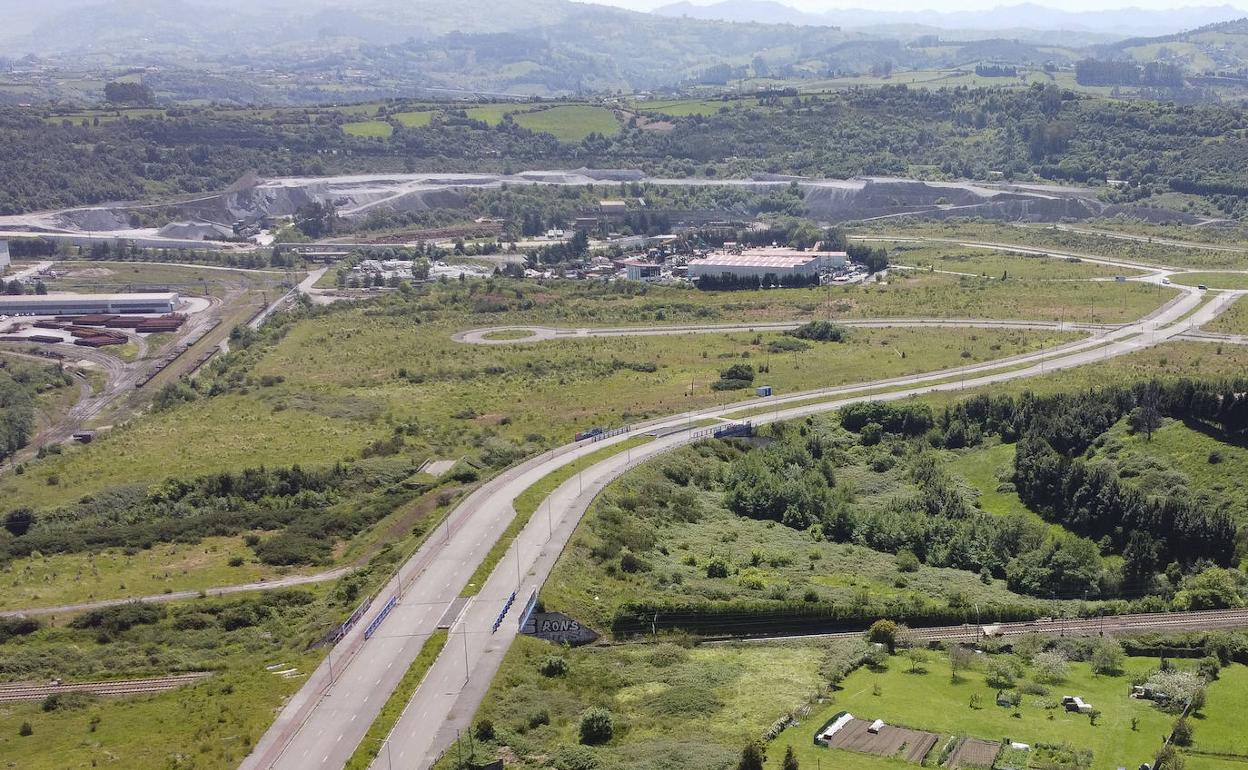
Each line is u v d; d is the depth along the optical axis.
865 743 114.06
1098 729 118.25
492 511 178.50
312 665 132.38
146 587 175.88
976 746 113.25
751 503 196.75
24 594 173.25
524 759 112.06
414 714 119.88
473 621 140.62
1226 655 139.00
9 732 125.19
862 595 156.00
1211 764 111.06
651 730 118.81
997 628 149.38
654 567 162.62
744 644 144.62
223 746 115.94
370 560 173.62
